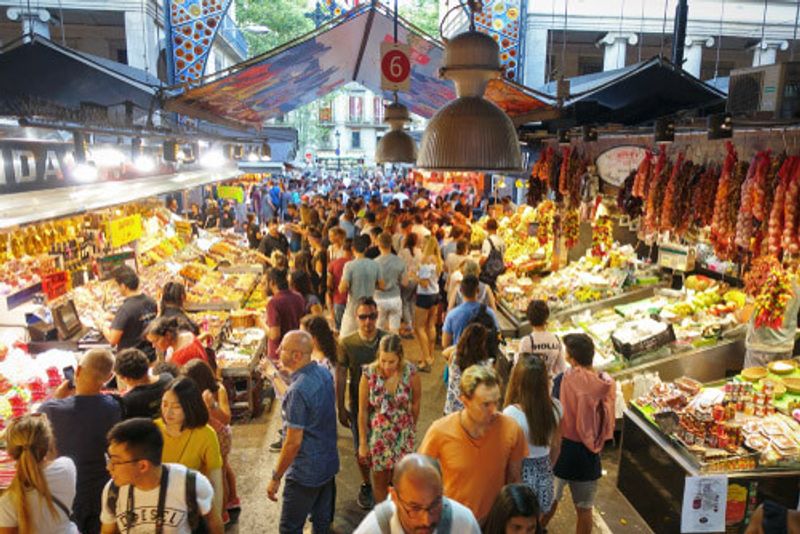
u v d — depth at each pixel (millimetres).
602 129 5895
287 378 5449
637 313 6781
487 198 14867
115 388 5215
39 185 4828
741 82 4266
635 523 4598
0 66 4930
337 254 8508
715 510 4020
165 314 5547
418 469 2172
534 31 13266
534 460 3328
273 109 9648
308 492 3623
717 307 6180
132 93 5855
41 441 2777
